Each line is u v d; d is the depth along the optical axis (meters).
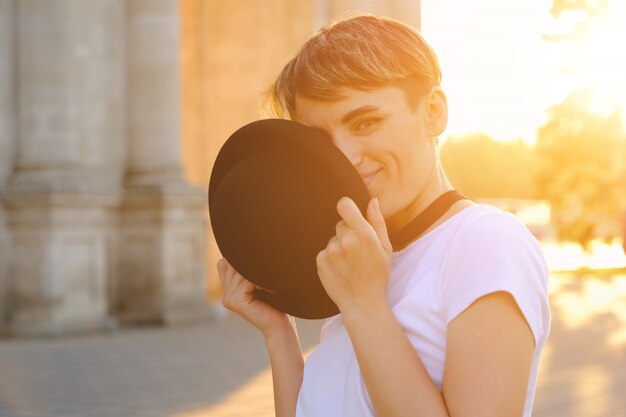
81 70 16.89
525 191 89.25
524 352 1.57
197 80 24.25
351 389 1.77
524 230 1.71
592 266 42.41
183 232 18.22
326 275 1.66
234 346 14.57
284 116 1.91
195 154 24.27
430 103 1.79
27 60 16.38
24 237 15.86
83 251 16.41
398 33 1.76
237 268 1.76
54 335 15.62
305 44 1.81
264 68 23.58
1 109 16.27
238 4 23.86
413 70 1.73
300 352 2.15
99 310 16.67
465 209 1.77
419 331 1.68
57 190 15.79
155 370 11.98
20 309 15.82
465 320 1.59
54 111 16.38
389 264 1.67
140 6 18.20
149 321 17.59
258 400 9.82
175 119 18.39
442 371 1.67
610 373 11.59
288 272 1.71
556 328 17.12
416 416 1.57
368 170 1.75
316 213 1.67
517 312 1.58
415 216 1.81
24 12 16.39
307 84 1.74
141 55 18.25
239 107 23.97
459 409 1.55
